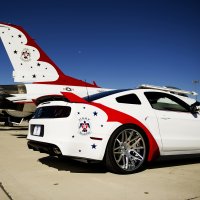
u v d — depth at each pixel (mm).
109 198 2617
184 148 4172
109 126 3555
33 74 10922
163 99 4375
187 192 2809
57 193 2779
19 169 3936
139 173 3695
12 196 2684
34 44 11117
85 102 3674
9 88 10320
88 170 3877
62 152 3416
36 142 3912
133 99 4020
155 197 2643
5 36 10820
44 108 4035
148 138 3834
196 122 4371
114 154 3570
